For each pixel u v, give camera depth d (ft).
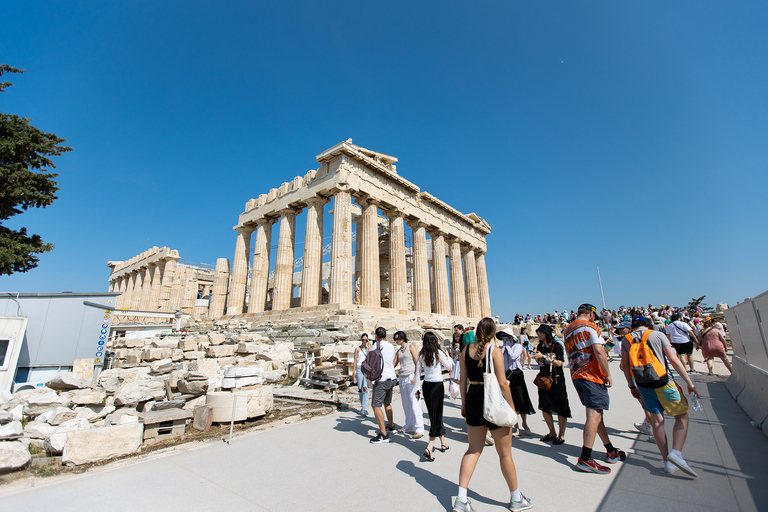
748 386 29.43
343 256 87.10
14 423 20.63
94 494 15.97
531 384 44.34
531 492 15.52
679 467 16.29
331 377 38.04
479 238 149.28
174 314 108.78
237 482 17.19
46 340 39.91
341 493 15.88
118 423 22.43
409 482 16.94
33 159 69.36
